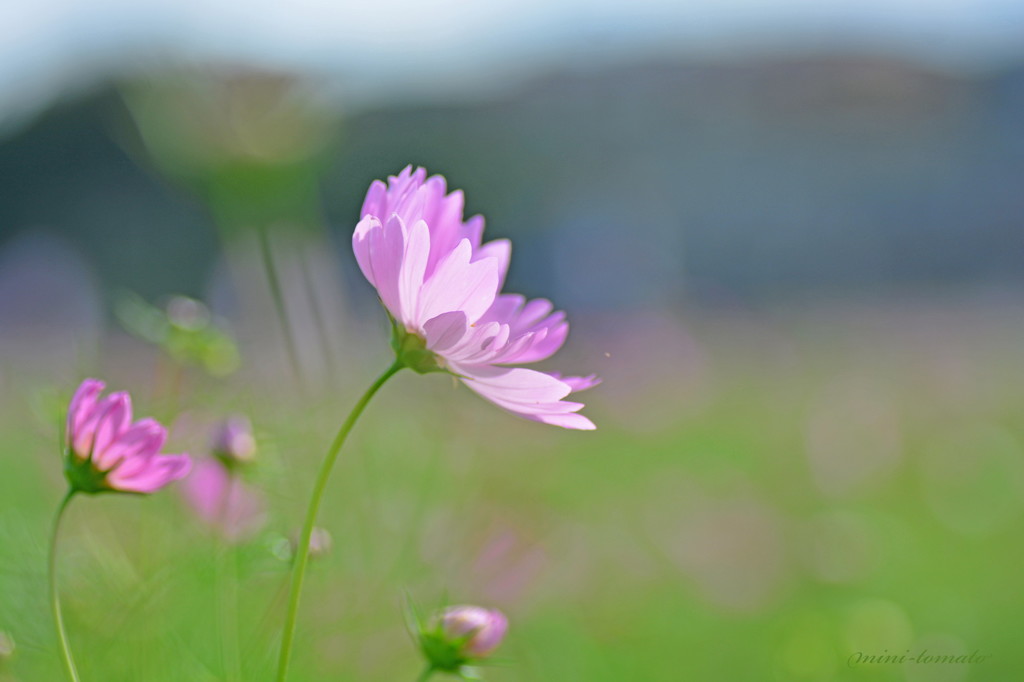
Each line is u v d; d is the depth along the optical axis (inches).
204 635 32.1
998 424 106.8
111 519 34.0
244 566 31.8
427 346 26.9
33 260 98.1
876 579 66.8
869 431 88.7
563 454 78.7
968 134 344.8
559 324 28.2
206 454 31.9
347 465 37.7
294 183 41.1
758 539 65.1
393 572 36.3
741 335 169.8
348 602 34.9
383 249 26.9
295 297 38.7
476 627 28.5
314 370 37.7
